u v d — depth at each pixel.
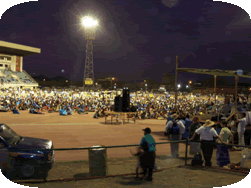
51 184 5.17
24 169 5.64
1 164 5.55
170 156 8.02
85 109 30.88
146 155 5.45
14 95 45.38
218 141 7.29
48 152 5.96
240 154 8.44
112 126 17.09
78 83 141.38
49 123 17.69
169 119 8.16
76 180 5.54
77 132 13.81
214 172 6.17
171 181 5.26
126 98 18.70
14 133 6.73
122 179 5.60
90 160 6.01
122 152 8.78
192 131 7.91
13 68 95.00
